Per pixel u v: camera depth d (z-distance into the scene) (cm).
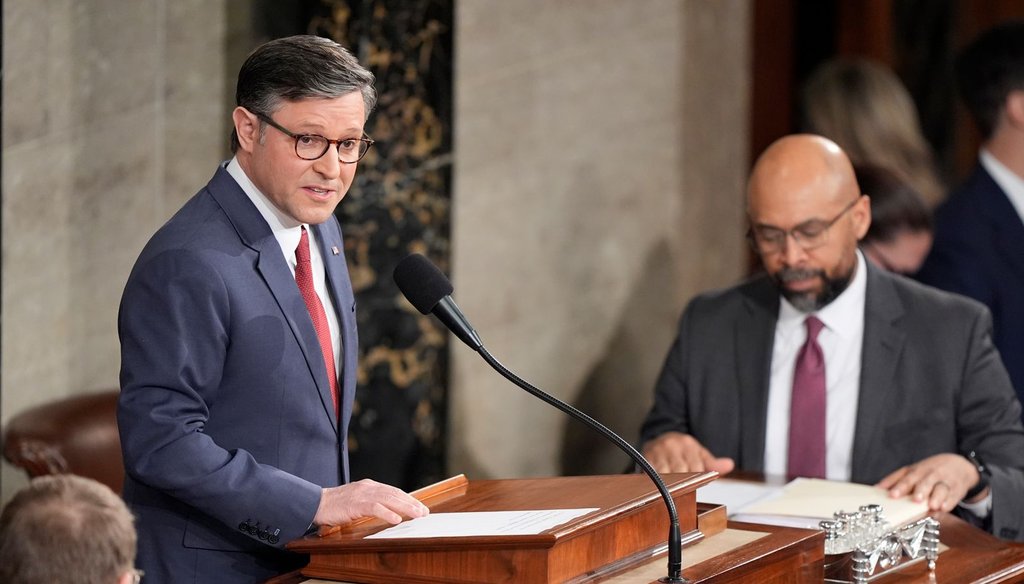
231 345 916
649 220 1939
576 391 1909
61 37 1558
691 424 1345
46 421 1385
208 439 889
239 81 922
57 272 1573
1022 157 1600
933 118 2658
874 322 1272
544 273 1869
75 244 1585
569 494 861
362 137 938
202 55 1641
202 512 923
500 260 1834
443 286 866
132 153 1612
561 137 1870
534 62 1844
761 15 2330
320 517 865
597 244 1906
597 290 1909
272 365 927
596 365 1920
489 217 1820
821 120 1830
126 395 890
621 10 1905
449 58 1739
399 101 1728
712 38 2045
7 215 1529
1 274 1531
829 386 1284
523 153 1842
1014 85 1584
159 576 923
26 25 1527
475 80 1797
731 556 816
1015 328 1549
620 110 1911
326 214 927
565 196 1878
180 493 876
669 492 831
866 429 1252
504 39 1817
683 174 1958
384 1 1709
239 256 926
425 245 1748
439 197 1752
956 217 1595
